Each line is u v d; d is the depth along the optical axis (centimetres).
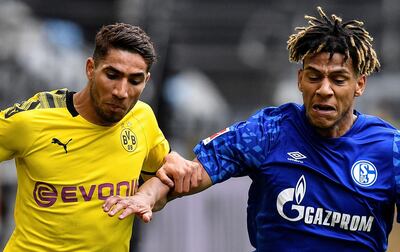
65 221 1755
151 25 4453
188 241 3788
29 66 4444
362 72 1744
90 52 5316
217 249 3803
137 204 1688
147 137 1862
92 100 1736
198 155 1806
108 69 1683
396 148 1753
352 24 1727
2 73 4281
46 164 1753
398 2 5378
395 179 1742
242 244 3816
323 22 1722
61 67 4738
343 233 1725
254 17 5472
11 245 1805
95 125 1762
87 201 1761
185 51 5441
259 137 1772
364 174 1730
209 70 5522
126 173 1797
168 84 3906
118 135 1791
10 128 1750
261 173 1759
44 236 1764
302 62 1738
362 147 1748
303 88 1719
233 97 5488
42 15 5375
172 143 4484
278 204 1733
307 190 1723
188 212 3812
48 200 1756
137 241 3291
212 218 3812
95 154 1767
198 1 5509
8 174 4009
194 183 1783
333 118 1700
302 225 1722
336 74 1691
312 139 1747
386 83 5238
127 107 1709
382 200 1730
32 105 1770
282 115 1795
